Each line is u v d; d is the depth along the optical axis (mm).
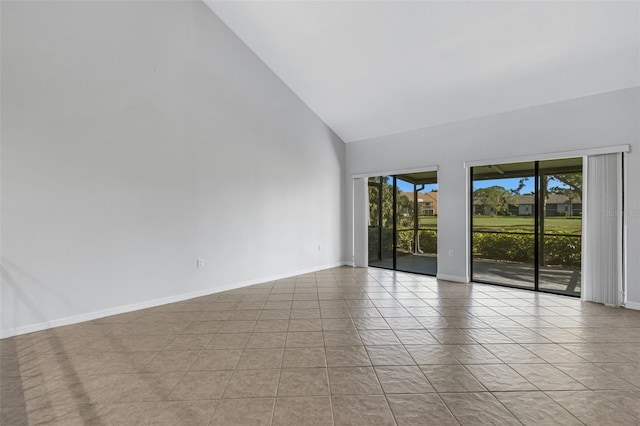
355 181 7012
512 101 4602
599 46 3523
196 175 4629
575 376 2355
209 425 1832
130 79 3969
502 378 2336
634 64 3572
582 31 3422
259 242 5473
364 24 4207
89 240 3648
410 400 2070
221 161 4941
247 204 5293
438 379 2330
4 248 3133
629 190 3846
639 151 3746
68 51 3488
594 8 3180
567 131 4242
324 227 6727
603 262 4055
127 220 3949
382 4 3859
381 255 6855
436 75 4633
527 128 4590
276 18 4613
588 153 4066
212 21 4824
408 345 2924
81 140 3588
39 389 2219
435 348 2855
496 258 5480
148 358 2684
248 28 4980
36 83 3291
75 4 3537
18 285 3199
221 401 2068
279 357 2695
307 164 6352
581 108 4129
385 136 6406
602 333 3158
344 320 3596
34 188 3287
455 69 4422
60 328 3375
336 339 3068
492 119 4938
